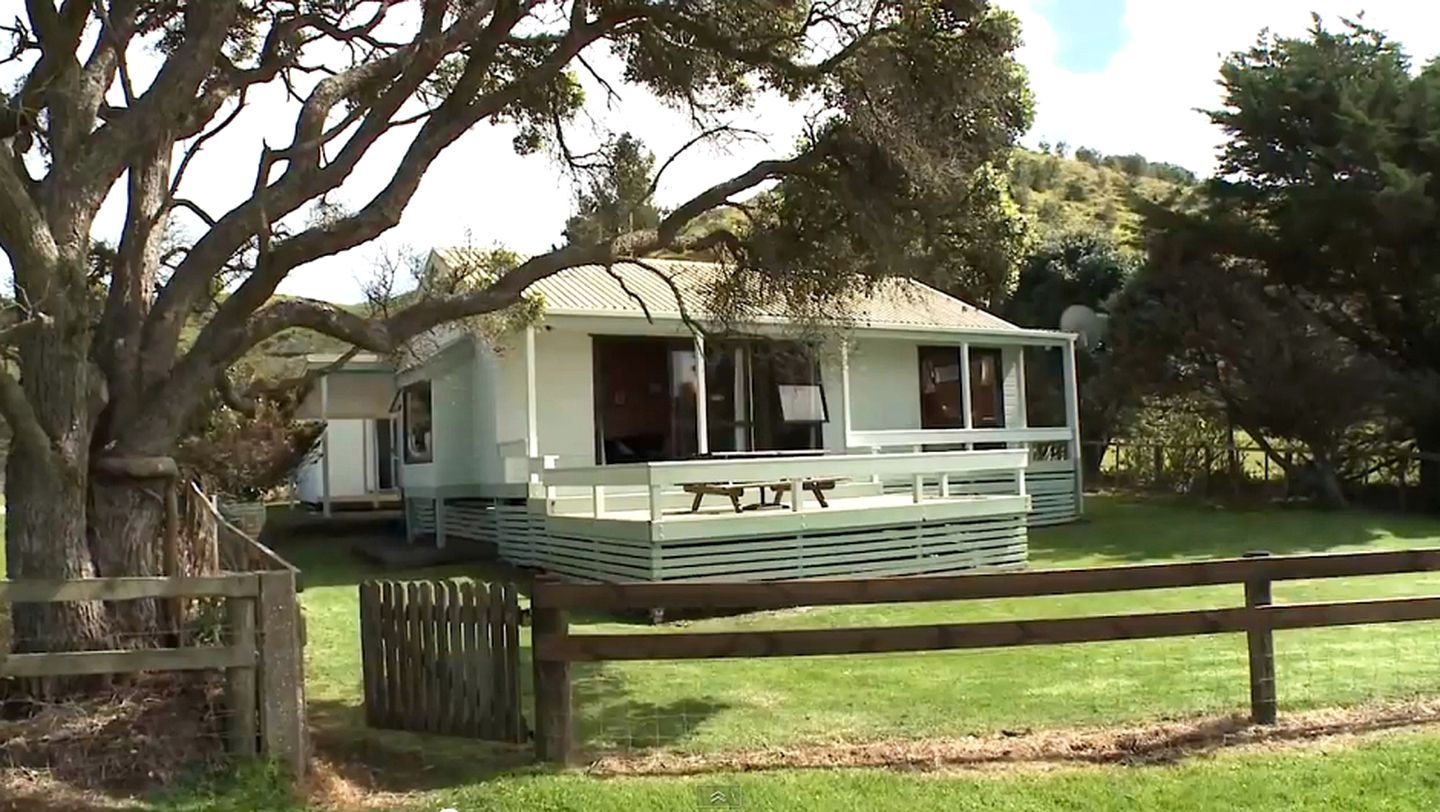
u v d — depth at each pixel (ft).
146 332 23.13
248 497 52.26
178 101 22.38
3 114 21.72
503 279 26.96
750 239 29.99
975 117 28.73
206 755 18.70
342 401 71.46
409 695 23.09
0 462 42.09
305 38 31.48
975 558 47.96
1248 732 21.02
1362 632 32.09
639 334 53.93
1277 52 81.82
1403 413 73.05
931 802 17.25
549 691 20.07
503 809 17.35
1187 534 60.18
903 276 30.19
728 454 53.11
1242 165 81.56
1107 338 83.92
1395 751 19.35
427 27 26.23
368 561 53.26
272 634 18.79
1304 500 77.51
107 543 22.13
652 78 32.27
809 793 17.76
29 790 17.49
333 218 30.91
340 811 17.56
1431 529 61.62
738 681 27.27
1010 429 66.54
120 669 18.25
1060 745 20.65
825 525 43.52
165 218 28.35
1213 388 78.28
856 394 64.08
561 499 48.83
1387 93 77.00
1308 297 81.76
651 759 20.31
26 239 19.88
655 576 39.88
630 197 34.17
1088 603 38.78
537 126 34.37
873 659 29.60
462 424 57.11
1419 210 72.33
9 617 20.95
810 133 29.63
